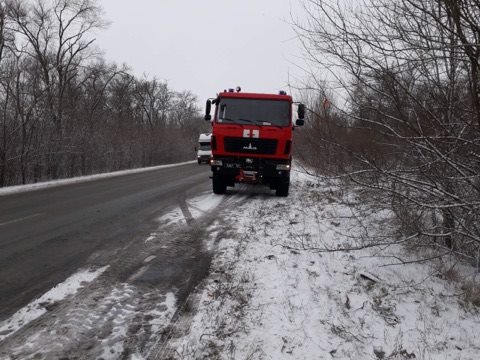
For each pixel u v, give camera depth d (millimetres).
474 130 4926
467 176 5070
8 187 15695
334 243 7305
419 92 5176
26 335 4066
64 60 31219
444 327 4707
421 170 5469
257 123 12398
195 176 22250
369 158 5527
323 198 12250
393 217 7586
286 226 8633
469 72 4395
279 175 12406
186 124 76062
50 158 20844
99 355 3773
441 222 6602
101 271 5930
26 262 6285
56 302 4840
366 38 5016
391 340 4312
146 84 62125
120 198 12914
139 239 7723
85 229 8469
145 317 4535
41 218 9570
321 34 5145
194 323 4387
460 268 6621
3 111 18000
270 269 5883
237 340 4031
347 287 5484
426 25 4672
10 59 20078
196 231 8359
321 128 5664
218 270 6004
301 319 4500
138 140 36594
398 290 5531
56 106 21766
